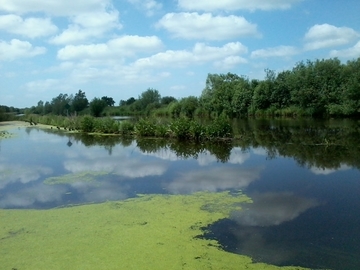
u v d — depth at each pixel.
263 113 41.72
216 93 46.16
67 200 8.02
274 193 8.41
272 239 5.68
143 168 11.70
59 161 13.16
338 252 5.20
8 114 46.72
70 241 5.56
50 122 35.53
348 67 36.41
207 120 37.28
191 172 10.97
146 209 7.21
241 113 43.41
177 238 5.69
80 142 19.22
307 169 11.09
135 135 22.61
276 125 28.02
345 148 15.03
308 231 6.01
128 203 7.65
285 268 4.71
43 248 5.31
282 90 41.72
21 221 6.50
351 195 8.16
